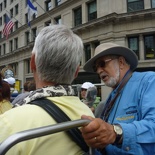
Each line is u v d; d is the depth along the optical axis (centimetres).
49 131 94
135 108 159
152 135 126
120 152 145
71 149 116
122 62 194
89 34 1856
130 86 171
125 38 1655
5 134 104
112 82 188
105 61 191
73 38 133
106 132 111
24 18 2862
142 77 169
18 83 1284
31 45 2527
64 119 116
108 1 1719
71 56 127
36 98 120
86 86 480
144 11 1546
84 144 121
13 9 3148
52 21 2270
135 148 123
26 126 106
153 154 128
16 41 3050
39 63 126
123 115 162
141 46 1614
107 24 1691
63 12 2152
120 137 119
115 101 177
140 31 1595
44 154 107
